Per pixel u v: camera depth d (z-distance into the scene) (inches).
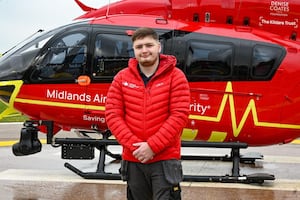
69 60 276.5
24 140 277.3
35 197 231.8
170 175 142.8
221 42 273.4
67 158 275.0
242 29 281.6
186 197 235.5
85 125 284.5
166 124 140.2
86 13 304.5
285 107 272.8
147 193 149.8
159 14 291.7
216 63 272.4
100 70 274.5
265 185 266.5
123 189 249.3
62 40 279.3
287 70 271.9
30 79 278.4
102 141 273.0
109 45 275.3
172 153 143.6
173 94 142.6
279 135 276.5
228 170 313.0
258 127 272.8
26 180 270.1
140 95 143.1
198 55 273.3
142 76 145.3
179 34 275.0
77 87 275.7
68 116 280.1
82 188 251.0
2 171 300.7
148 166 144.1
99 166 276.2
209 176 268.4
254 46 273.0
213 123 272.7
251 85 271.4
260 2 284.2
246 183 267.1
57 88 277.0
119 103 146.1
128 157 146.2
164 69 142.3
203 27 279.9
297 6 284.0
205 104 271.6
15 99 281.6
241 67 271.4
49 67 278.2
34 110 281.6
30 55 281.3
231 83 271.1
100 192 242.5
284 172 314.8
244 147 269.3
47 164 331.6
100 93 274.1
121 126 142.9
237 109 271.3
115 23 278.8
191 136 279.3
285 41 278.8
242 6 284.4
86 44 276.1
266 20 284.7
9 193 239.1
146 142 140.0
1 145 437.4
